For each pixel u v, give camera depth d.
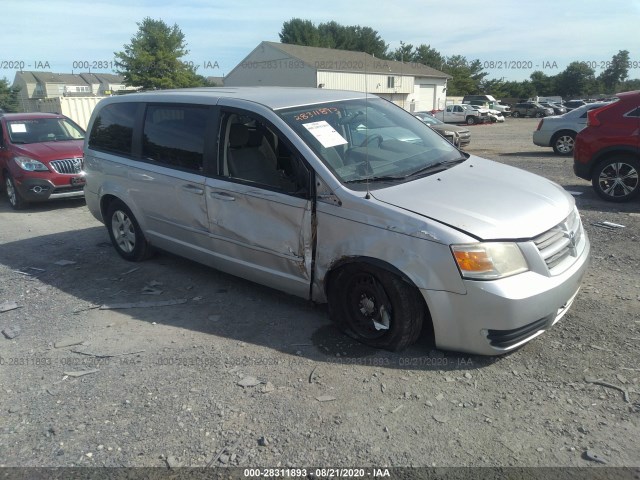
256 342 4.02
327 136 4.14
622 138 7.83
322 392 3.35
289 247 4.09
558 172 11.16
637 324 3.98
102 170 5.85
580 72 83.25
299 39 60.03
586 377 3.36
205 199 4.64
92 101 22.31
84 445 2.98
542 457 2.72
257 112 4.29
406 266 3.43
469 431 2.94
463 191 3.79
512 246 3.32
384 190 3.76
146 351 3.98
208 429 3.05
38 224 8.16
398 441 2.89
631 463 2.66
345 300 3.91
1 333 4.42
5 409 3.36
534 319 3.33
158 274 5.57
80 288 5.32
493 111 41.62
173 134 5.02
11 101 47.94
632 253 5.55
